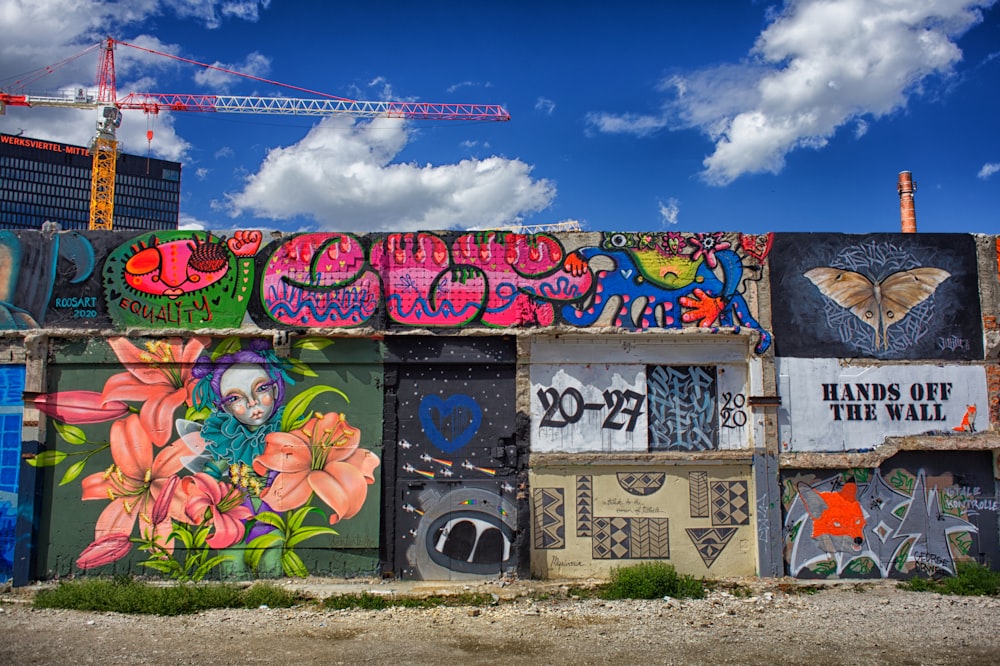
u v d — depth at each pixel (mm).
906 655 6977
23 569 9477
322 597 8930
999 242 10539
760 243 10281
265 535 9664
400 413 9852
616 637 7496
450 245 10078
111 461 9766
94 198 76750
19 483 9641
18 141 105375
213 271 10039
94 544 9656
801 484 9977
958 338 10352
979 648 7188
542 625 7930
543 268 10070
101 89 76500
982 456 10180
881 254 10406
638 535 9789
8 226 104062
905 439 10031
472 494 9742
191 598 8656
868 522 9961
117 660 6770
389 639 7445
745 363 10125
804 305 10234
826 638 7465
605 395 9961
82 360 9844
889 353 10258
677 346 10078
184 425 9812
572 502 9789
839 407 10102
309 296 9984
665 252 10180
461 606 8672
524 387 9906
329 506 9703
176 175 116625
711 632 7656
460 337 9898
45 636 7504
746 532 9906
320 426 9812
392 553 9633
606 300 10055
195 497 9719
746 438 10031
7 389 9836
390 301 9961
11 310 9977
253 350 9906
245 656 6895
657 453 9883
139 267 10039
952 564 9953
